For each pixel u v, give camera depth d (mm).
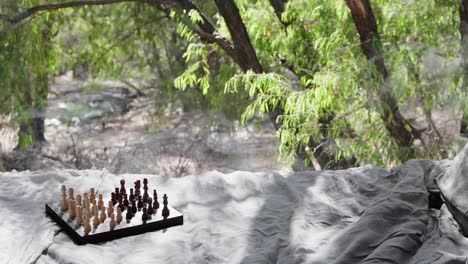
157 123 6969
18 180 2236
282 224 1906
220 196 2121
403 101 4902
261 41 5137
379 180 2219
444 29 4734
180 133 6812
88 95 7363
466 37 4719
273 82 4594
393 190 2031
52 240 1756
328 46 4641
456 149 4770
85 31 6637
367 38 4574
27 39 5945
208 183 2203
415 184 2080
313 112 4660
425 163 2246
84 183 2213
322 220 1913
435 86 4746
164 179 2254
